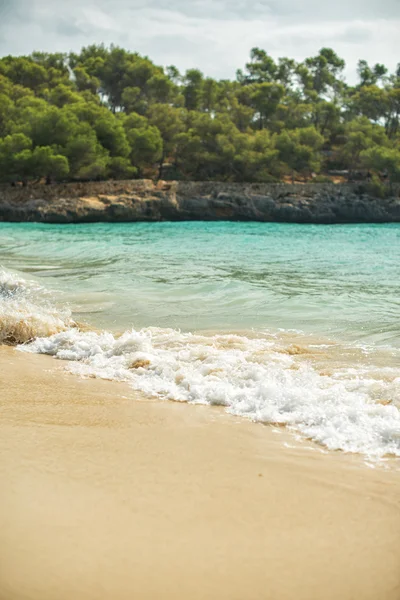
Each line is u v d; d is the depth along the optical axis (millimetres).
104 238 35719
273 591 3354
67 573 3471
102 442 5387
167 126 83250
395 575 3484
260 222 71000
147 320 11156
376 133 93812
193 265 20078
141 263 20656
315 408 6074
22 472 4742
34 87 100438
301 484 4574
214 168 82250
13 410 6285
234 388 6809
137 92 97375
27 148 65750
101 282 15773
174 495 4375
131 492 4422
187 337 9328
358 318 11125
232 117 96750
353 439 5410
